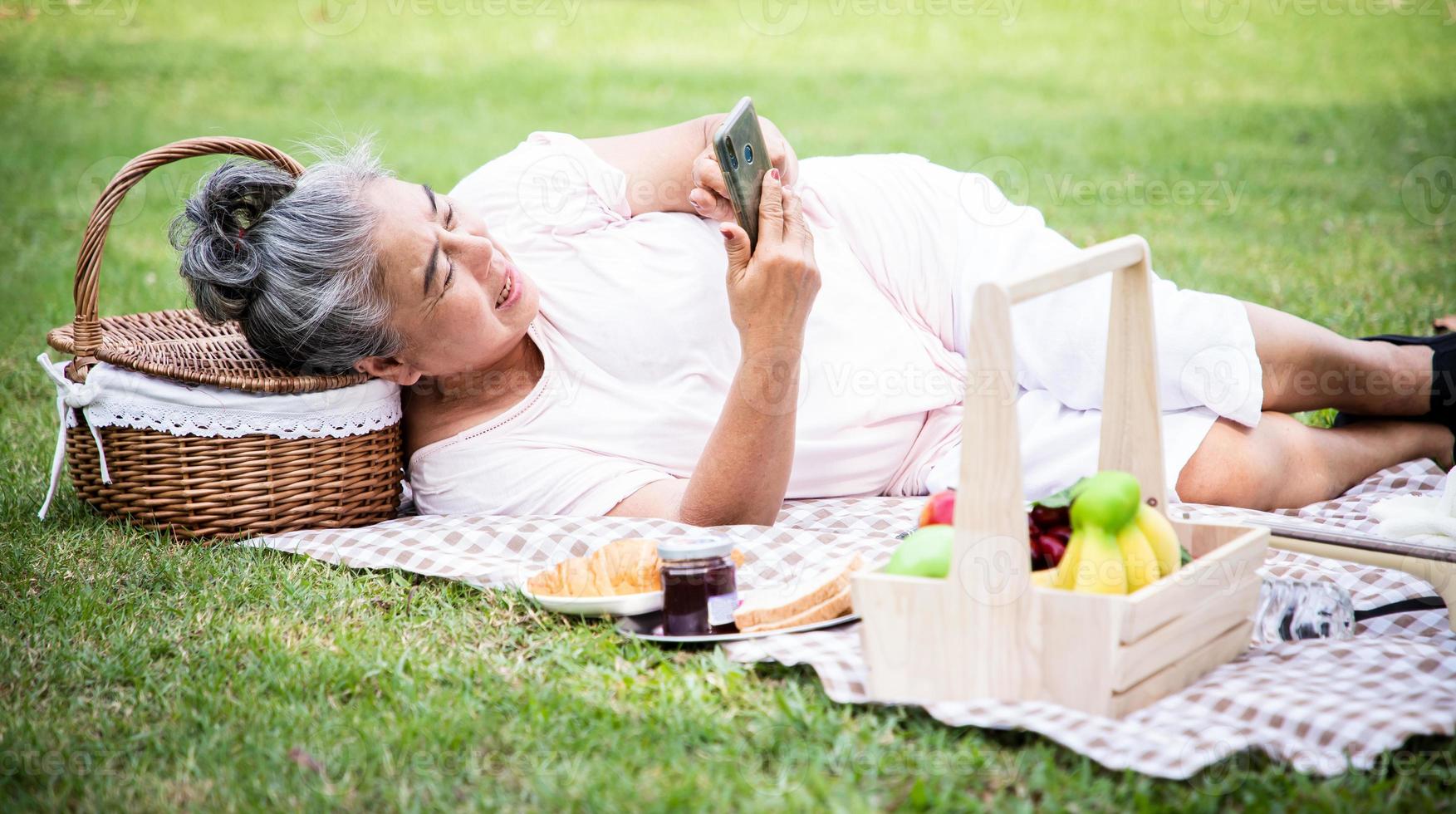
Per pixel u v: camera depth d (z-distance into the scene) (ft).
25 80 34.19
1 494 10.88
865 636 6.72
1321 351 9.91
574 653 7.53
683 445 9.80
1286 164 24.73
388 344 9.23
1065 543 6.84
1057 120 29.94
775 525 9.54
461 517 9.62
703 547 7.59
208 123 30.35
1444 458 10.52
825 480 10.09
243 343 10.39
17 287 18.85
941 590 6.54
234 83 34.65
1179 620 6.63
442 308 9.03
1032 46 39.40
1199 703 6.57
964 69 36.50
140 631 8.05
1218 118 29.22
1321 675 6.87
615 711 6.90
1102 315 9.40
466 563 8.74
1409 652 7.11
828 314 10.01
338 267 8.87
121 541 9.53
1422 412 10.36
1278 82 32.71
